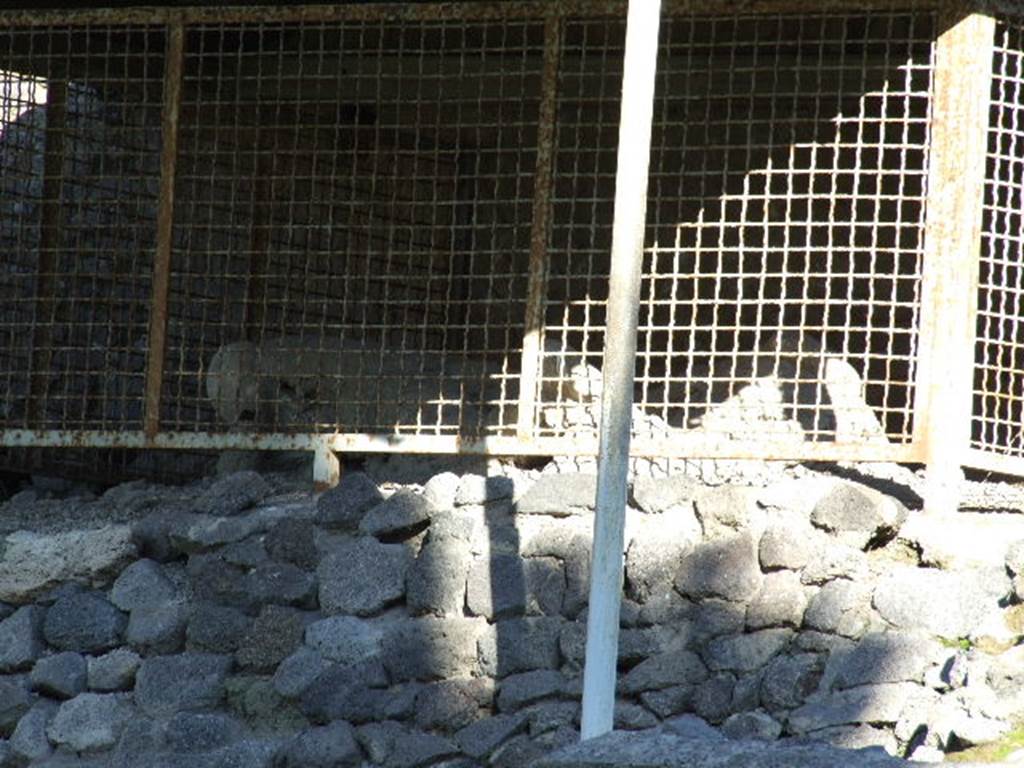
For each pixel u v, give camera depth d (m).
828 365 33.41
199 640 30.41
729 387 32.41
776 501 28.70
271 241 38.12
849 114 38.91
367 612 29.72
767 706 27.47
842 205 39.41
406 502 30.25
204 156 38.62
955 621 27.22
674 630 28.38
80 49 37.31
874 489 29.72
